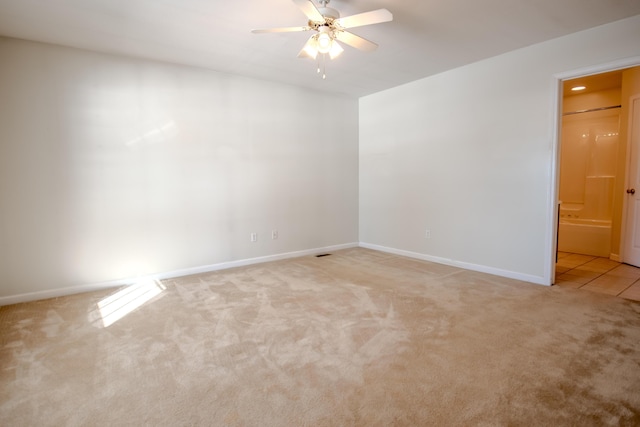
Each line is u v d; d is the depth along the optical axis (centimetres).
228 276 395
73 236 337
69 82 329
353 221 568
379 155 528
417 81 461
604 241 464
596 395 170
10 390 179
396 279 375
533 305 290
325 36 247
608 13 277
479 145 395
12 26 284
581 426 149
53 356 214
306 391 176
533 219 352
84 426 153
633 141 410
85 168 340
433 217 453
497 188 381
